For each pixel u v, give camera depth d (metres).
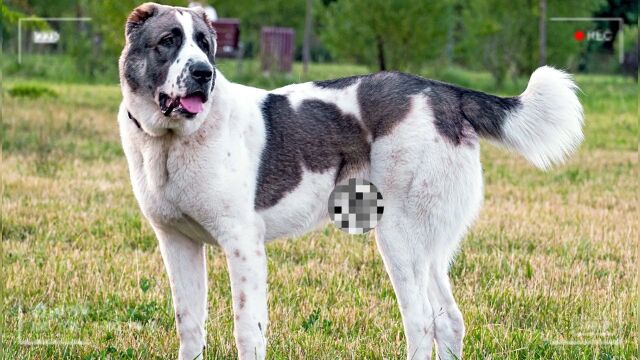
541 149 5.14
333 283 7.04
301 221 5.17
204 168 4.70
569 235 8.78
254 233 4.89
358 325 6.08
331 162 5.15
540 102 5.08
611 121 20.20
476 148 5.14
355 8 26.16
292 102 5.16
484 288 6.90
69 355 5.38
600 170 13.39
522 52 30.27
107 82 27.95
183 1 18.81
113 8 19.50
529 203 10.63
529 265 7.40
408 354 4.98
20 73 28.33
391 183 5.03
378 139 5.07
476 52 30.58
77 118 18.02
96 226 8.80
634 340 5.70
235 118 4.85
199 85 4.48
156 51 4.61
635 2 35.12
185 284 5.03
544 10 28.31
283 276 7.17
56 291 6.72
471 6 31.94
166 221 4.91
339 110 5.16
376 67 27.30
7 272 7.00
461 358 5.14
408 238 5.02
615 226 9.30
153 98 4.64
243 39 42.00
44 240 8.20
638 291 6.81
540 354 5.45
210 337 5.72
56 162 12.66
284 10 41.72
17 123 16.58
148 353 5.41
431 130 4.99
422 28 26.09
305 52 33.38
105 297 6.56
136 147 4.80
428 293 5.14
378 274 7.38
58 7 31.31
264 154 4.98
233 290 4.84
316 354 5.41
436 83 5.18
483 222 9.30
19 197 9.99
